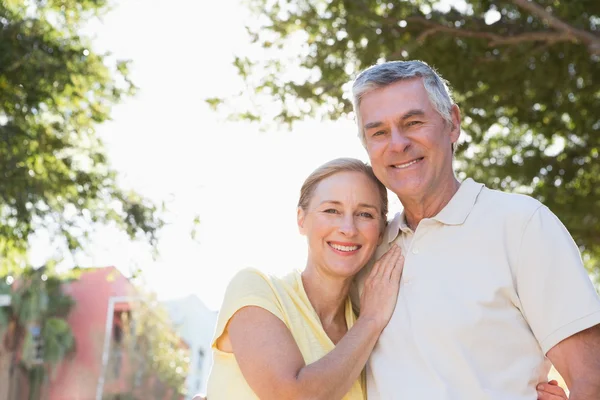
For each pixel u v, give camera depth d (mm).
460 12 10508
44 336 27953
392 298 3512
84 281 29906
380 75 3562
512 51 10188
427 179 3533
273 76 10352
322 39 10484
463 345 3285
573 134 11906
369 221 3648
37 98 12625
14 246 13875
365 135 3627
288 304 3576
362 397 3533
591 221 11773
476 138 11516
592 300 3201
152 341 31266
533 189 12383
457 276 3393
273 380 3264
